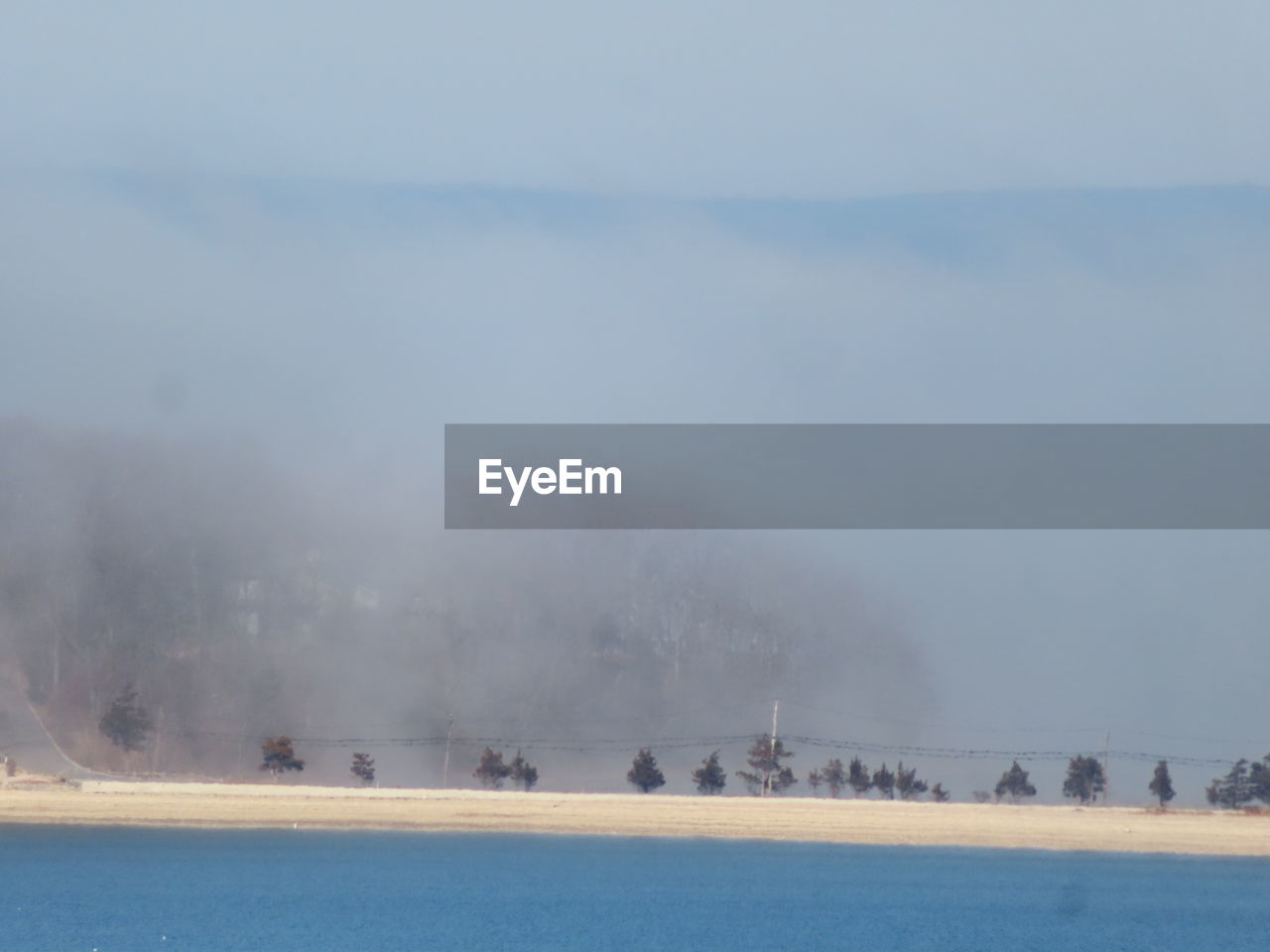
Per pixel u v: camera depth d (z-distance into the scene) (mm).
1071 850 169500
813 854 162375
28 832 153375
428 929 122938
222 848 150125
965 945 125062
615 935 123000
